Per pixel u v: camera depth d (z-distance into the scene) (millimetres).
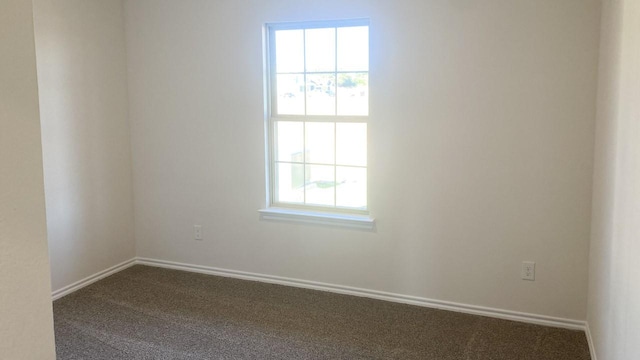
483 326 3537
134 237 4785
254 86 4152
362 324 3564
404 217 3844
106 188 4449
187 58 4332
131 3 4449
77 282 4215
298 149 4184
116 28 4430
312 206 4188
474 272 3707
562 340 3332
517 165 3500
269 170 4273
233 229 4406
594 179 3248
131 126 4621
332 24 3934
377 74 3770
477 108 3545
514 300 3631
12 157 752
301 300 3975
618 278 2301
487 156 3562
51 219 3967
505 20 3410
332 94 4016
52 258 3994
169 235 4648
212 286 4262
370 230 3953
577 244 3432
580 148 3346
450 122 3623
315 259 4164
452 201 3695
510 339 3346
